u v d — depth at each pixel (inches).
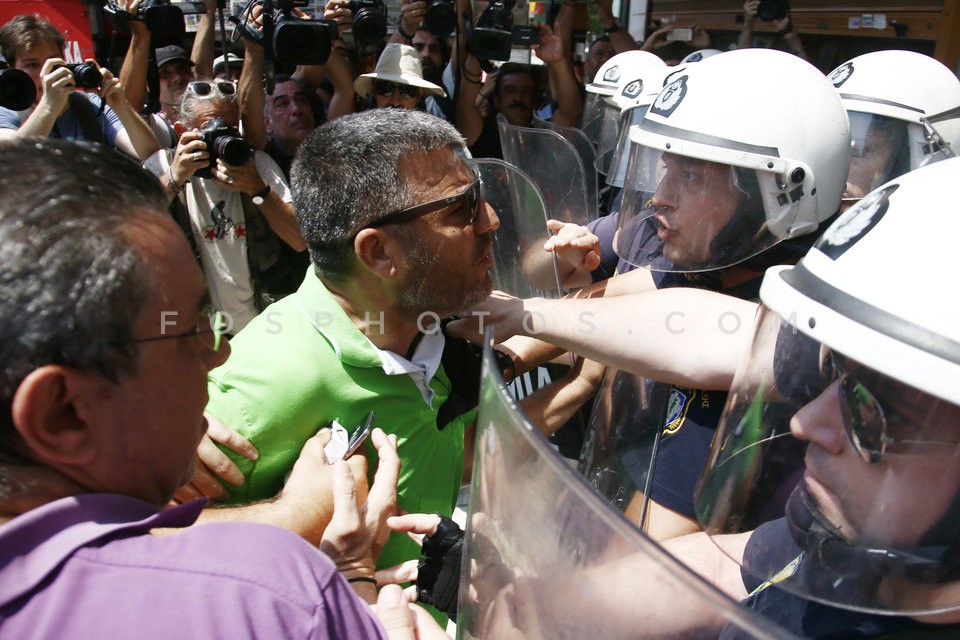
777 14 159.8
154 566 26.0
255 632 25.8
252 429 48.9
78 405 26.5
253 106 113.3
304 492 46.2
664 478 55.1
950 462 30.1
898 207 32.7
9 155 26.4
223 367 50.6
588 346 52.1
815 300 33.4
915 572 31.9
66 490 27.7
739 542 40.7
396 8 193.5
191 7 182.4
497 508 30.7
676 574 22.1
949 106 84.2
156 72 141.1
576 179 100.7
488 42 139.1
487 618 32.8
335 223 47.4
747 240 58.2
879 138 81.4
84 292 25.3
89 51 181.5
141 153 117.9
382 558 53.8
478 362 58.0
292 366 48.9
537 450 26.0
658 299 52.5
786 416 36.7
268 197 106.7
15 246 24.8
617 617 25.0
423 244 47.4
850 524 33.1
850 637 34.5
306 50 113.5
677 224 59.1
